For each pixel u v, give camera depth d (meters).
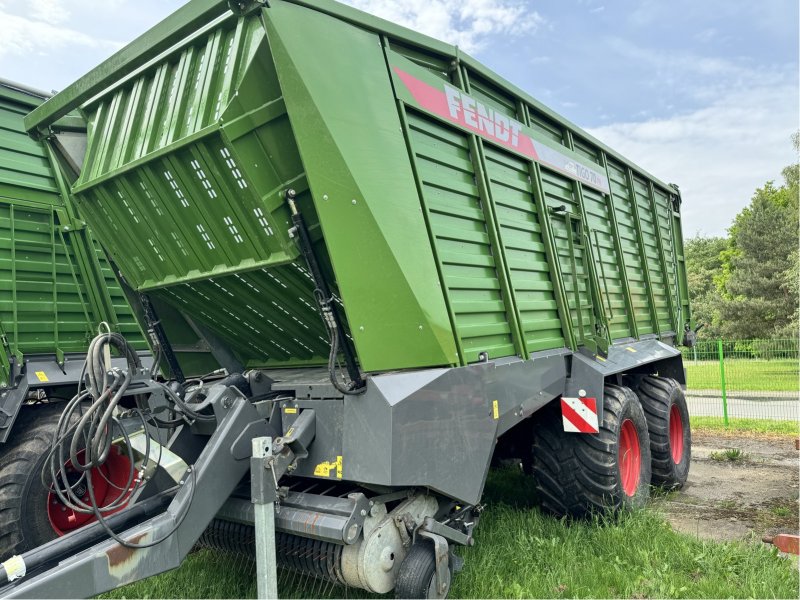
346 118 2.85
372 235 2.84
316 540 2.93
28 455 3.98
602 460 4.28
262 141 2.79
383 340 2.85
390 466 2.66
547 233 4.45
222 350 4.25
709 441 8.94
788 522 4.86
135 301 3.96
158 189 3.29
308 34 2.80
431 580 2.81
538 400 3.92
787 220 29.25
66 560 2.38
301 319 3.64
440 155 3.45
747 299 28.58
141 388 2.89
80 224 5.18
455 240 3.42
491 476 6.14
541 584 3.42
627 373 6.04
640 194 7.20
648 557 3.77
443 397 2.96
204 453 2.80
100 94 3.65
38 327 4.74
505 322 3.73
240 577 3.54
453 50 3.76
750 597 3.26
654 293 7.13
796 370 13.73
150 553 2.49
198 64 3.13
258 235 3.08
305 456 2.90
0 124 4.91
